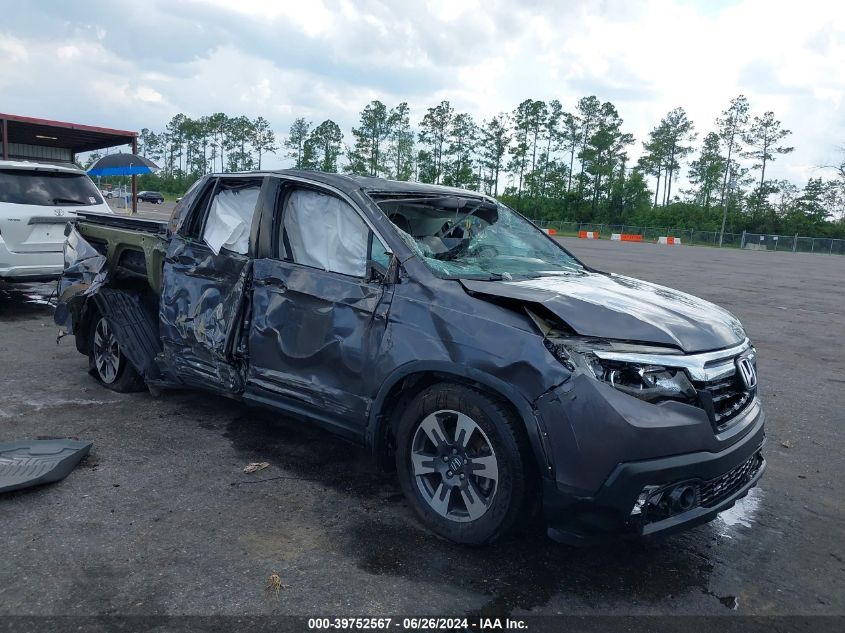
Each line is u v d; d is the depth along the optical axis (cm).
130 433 469
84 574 294
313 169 434
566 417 288
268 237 422
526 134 10975
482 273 376
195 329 454
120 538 327
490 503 314
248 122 12125
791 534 372
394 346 343
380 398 350
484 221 461
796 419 586
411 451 348
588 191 9781
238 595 283
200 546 322
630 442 280
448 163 11231
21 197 867
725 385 317
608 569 322
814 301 1492
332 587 293
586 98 10675
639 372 290
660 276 1945
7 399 530
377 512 366
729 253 4662
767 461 484
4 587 281
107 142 1862
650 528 289
